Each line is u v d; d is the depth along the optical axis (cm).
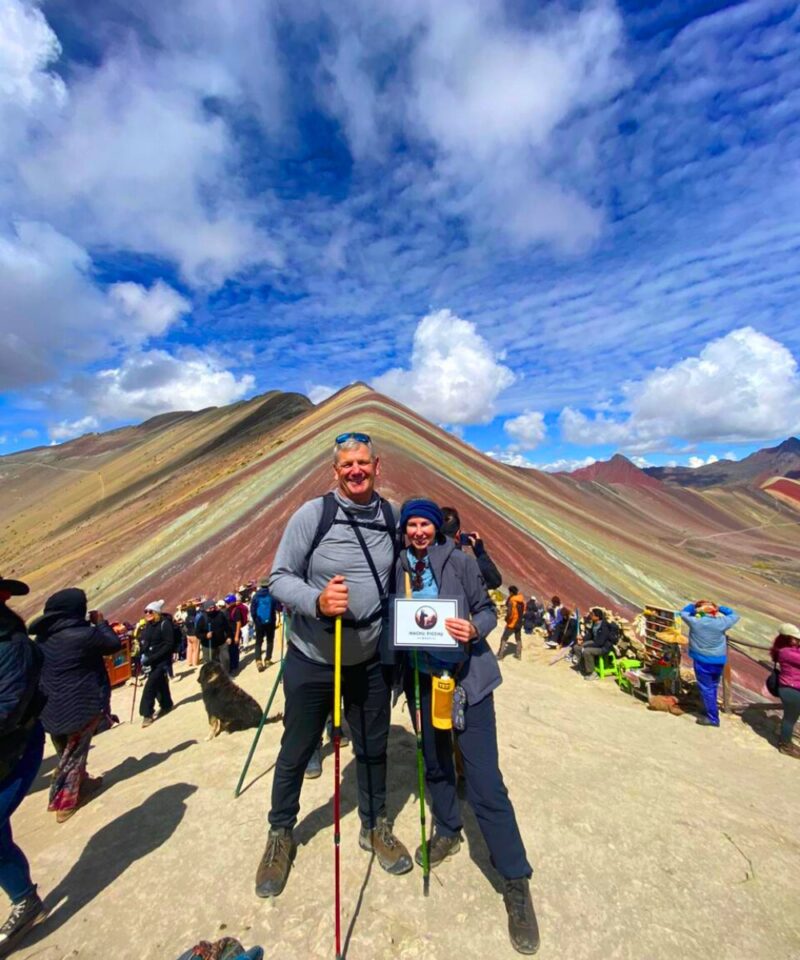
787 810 466
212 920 282
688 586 4900
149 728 734
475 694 286
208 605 1030
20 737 281
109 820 404
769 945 277
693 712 800
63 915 299
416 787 411
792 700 633
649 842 366
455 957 254
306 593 269
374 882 303
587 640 1088
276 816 310
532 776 457
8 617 281
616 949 265
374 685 308
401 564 303
